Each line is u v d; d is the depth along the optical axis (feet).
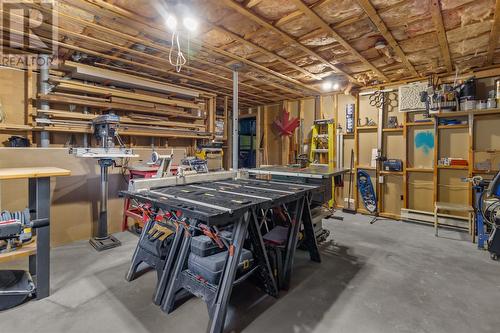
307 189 8.30
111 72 13.21
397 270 8.93
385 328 6.01
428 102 14.15
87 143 13.82
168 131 16.10
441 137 14.75
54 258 9.62
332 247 11.09
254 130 25.09
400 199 16.20
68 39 10.48
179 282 6.57
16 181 9.89
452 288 7.76
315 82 16.70
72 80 12.67
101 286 7.73
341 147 18.39
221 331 5.57
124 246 10.85
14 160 10.01
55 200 10.96
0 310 6.50
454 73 14.14
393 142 16.43
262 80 15.98
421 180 15.46
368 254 10.34
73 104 13.01
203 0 7.84
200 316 6.44
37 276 6.98
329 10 8.36
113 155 10.37
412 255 10.23
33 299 7.00
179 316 6.42
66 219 11.23
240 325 6.09
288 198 7.26
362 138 17.61
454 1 7.82
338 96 18.66
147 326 6.04
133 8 8.25
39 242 7.00
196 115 17.47
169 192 7.55
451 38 10.28
